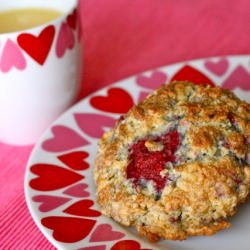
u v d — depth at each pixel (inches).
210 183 15.4
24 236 16.5
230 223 16.0
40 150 17.7
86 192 16.7
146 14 23.7
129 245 15.3
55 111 19.1
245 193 15.6
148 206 15.6
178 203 15.4
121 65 21.6
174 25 23.0
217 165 15.5
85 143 18.2
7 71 17.8
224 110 16.2
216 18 23.1
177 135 16.1
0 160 18.7
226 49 21.8
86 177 17.2
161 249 15.5
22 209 17.1
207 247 15.7
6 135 19.0
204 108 16.3
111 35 22.9
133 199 15.7
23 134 18.9
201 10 23.5
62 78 18.7
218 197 15.4
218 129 16.0
